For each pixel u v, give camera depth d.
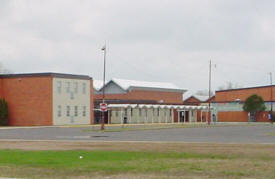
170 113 95.12
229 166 16.92
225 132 47.94
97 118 81.88
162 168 16.44
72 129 55.34
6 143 29.58
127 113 83.69
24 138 36.25
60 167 16.95
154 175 14.89
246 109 97.12
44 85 68.94
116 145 27.31
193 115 99.56
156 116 91.75
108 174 15.22
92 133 45.66
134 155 21.06
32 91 69.75
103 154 21.45
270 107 98.00
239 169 16.11
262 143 28.94
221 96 105.88
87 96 75.88
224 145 27.03
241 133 45.44
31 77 69.81
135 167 16.75
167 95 107.69
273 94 97.88
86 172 15.71
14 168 16.78
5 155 21.12
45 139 34.59
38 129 55.81
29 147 26.11
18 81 70.56
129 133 45.66
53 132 47.66
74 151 22.98
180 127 63.25
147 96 102.19
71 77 72.62
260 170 15.84
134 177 14.50
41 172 15.77
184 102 115.56
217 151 22.92
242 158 19.67
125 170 16.06
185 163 17.89
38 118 69.19
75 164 17.78
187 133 45.62
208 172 15.45
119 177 14.54
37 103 69.38
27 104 70.06
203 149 24.17
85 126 66.19
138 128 58.12
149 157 20.23
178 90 110.06
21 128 59.00
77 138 36.16
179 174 15.07
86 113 75.56
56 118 69.44
